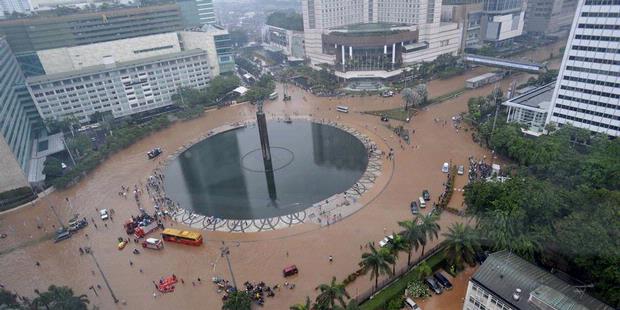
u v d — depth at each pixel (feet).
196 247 337.52
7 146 430.20
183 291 287.07
